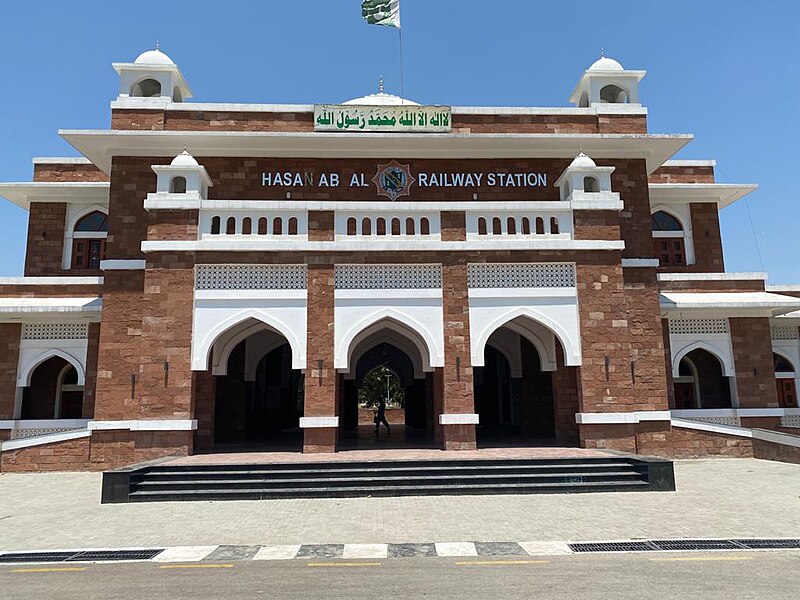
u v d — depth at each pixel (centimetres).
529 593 505
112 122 1524
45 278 1647
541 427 1697
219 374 1431
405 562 619
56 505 961
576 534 734
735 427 1430
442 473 1070
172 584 546
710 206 1978
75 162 1916
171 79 1611
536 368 1719
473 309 1340
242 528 787
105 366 1398
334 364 1293
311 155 1561
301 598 499
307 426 1266
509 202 1384
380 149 1548
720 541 692
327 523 810
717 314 1677
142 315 1422
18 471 1347
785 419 1733
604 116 1617
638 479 1048
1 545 708
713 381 1805
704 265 1944
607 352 1345
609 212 1397
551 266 1369
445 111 1568
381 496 1003
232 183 1535
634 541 696
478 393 2066
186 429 1248
